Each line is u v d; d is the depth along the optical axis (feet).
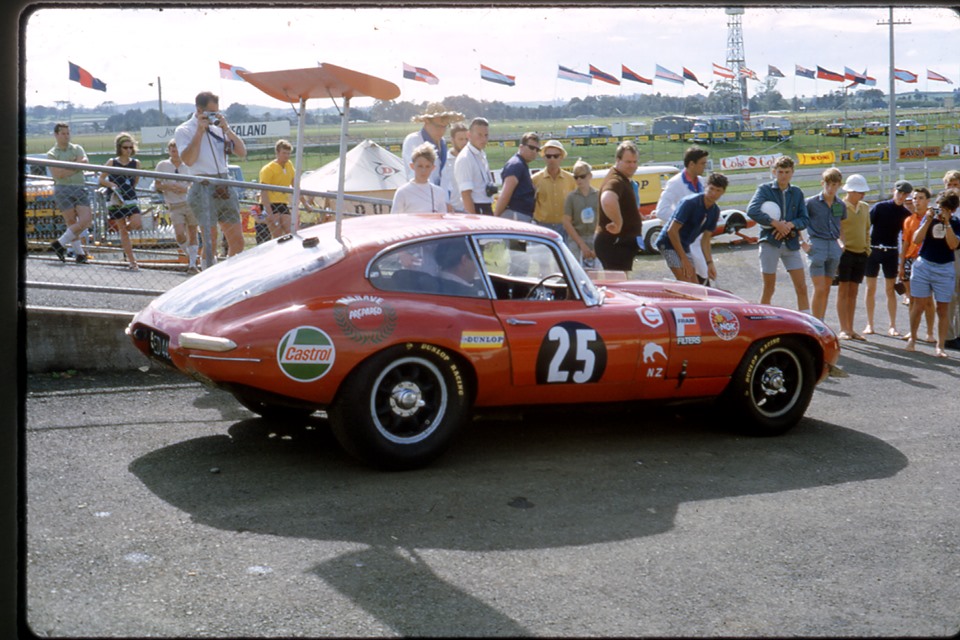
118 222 28.58
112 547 12.17
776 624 10.88
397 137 65.92
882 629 10.83
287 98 19.10
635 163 25.36
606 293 18.90
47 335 21.42
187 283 16.93
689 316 18.03
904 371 27.04
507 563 12.22
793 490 15.85
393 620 10.48
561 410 17.44
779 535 13.74
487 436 18.26
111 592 10.88
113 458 15.89
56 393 19.94
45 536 12.42
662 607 11.19
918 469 17.40
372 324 15.05
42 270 27.02
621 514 14.26
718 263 54.08
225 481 14.90
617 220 25.03
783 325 18.80
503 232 17.08
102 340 21.83
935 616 11.22
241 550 12.24
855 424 20.67
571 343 16.71
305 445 17.02
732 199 72.90
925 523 14.49
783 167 28.73
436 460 16.47
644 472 16.39
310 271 15.52
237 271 16.46
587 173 27.09
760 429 19.01
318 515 13.56
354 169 47.42
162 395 20.21
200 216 24.63
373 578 11.55
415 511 13.89
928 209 29.55
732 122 105.81
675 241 25.77
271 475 15.26
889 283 33.24
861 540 13.70
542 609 10.96
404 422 15.65
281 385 14.73
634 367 17.42
